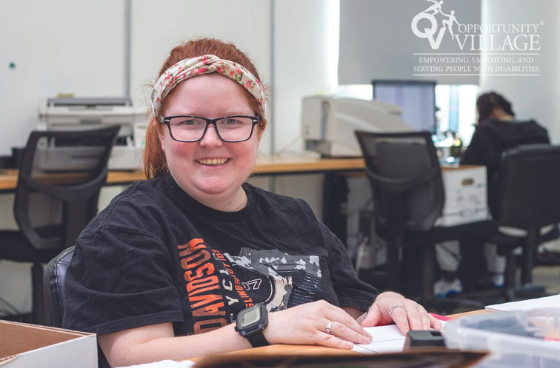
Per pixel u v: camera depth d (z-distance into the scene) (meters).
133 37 4.16
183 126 1.20
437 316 1.20
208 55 1.19
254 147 1.24
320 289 1.27
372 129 4.39
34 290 3.17
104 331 1.02
